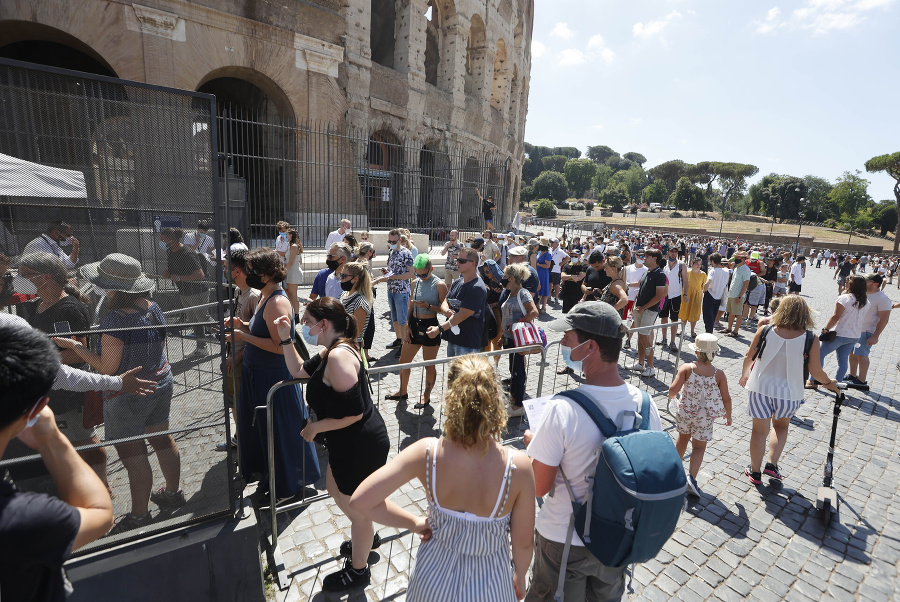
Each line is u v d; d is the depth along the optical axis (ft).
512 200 125.39
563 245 51.19
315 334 8.52
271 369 11.25
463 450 5.52
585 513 5.87
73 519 3.96
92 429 7.63
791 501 13.15
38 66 6.51
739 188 415.23
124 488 7.98
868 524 12.28
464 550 5.47
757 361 13.61
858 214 306.76
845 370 22.38
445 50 85.97
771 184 361.92
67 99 6.79
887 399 21.93
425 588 5.56
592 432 5.94
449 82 85.71
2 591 3.78
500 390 5.65
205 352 8.38
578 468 6.03
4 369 3.67
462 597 5.40
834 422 13.48
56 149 6.86
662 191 430.20
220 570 8.35
